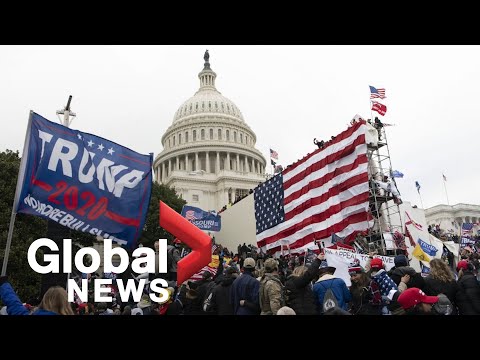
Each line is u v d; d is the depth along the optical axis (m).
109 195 6.45
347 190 21.31
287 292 7.55
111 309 11.14
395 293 7.25
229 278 8.55
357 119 22.12
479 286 7.38
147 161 6.80
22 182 6.02
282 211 26.84
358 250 18.55
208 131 110.69
